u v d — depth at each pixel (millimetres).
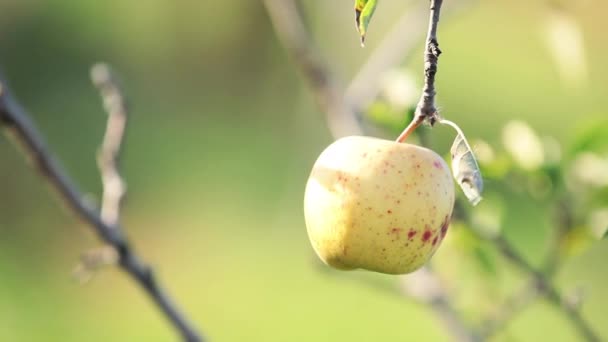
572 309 3539
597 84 16734
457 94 20359
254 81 19984
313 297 11242
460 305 3982
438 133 14750
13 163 14852
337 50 6719
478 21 23141
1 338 10141
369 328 10258
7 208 14117
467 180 2227
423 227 2490
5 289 11547
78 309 11117
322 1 6691
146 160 16469
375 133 4145
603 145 3498
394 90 3428
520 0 17562
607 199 3449
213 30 20828
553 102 19516
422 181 2504
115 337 10336
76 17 21031
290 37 4254
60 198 3029
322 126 9164
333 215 2539
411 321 10359
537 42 22750
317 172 2615
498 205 3672
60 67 20234
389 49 4457
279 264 12398
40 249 13094
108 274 12008
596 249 10359
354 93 4316
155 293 3152
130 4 21234
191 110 19359
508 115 19250
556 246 3555
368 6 2154
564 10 3951
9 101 2789
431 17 2186
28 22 20391
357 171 2520
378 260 2521
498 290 3854
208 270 12406
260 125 18328
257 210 14562
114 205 3170
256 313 10906
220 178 15898
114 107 3291
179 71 20828
